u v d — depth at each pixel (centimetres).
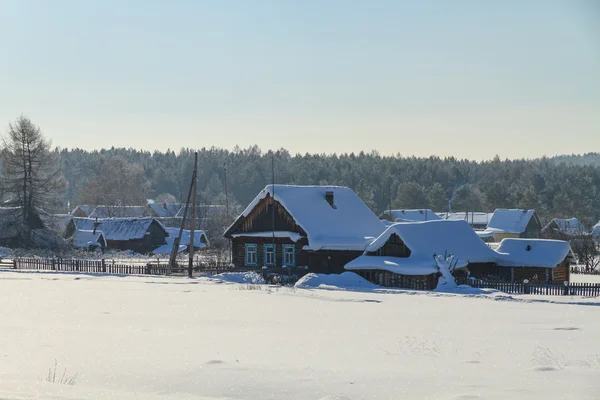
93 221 18212
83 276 8938
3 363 2566
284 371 2458
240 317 4325
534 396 2030
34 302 5225
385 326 3944
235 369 2489
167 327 3775
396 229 8594
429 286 7838
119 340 3216
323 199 10150
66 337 3300
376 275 8312
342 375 2389
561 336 3569
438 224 8831
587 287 6912
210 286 7319
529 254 8856
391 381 2283
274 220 9862
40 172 15275
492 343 3269
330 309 4934
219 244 17950
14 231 14912
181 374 2395
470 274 8612
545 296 6656
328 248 9275
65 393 1895
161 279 8494
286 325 3931
